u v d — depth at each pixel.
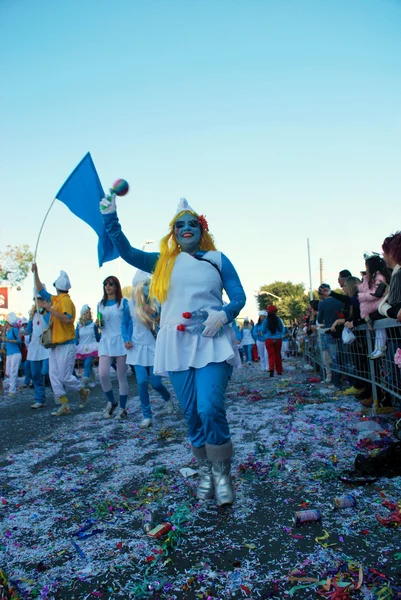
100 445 4.50
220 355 2.74
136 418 5.89
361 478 3.02
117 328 5.96
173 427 5.12
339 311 7.79
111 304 5.98
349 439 4.04
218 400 2.67
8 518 2.80
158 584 1.98
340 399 6.20
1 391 11.17
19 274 25.33
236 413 5.74
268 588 1.92
